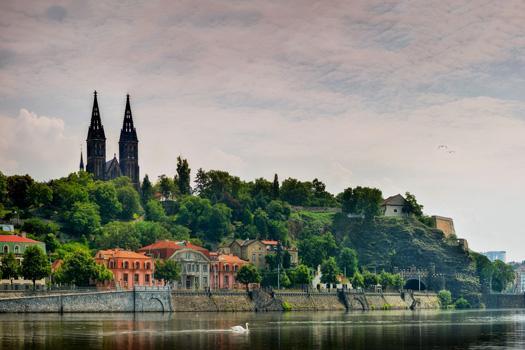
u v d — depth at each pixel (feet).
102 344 613.93
